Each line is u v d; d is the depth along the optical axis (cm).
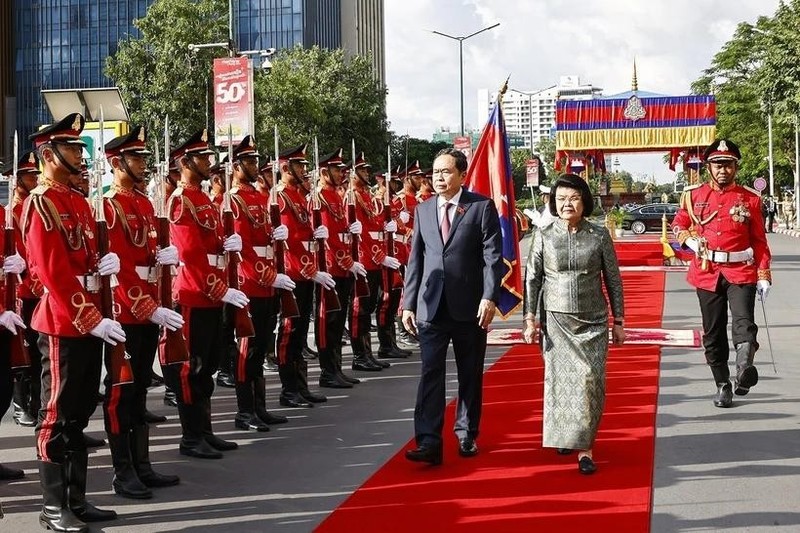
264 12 7675
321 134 4662
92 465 745
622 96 2569
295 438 806
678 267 2595
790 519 570
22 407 915
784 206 5966
